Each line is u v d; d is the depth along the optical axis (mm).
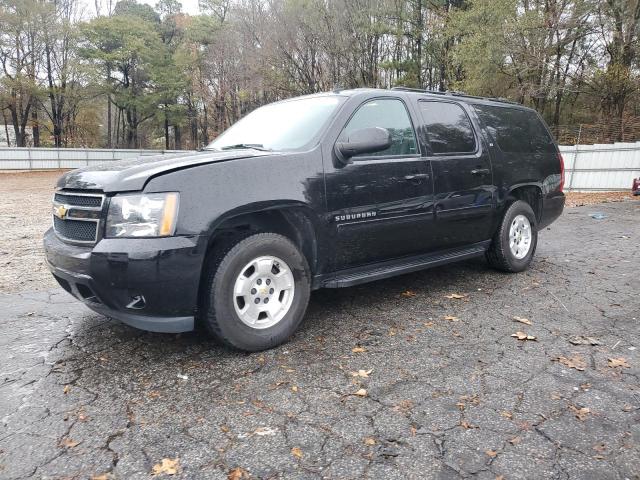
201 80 40000
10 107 39750
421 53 27969
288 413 2613
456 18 23203
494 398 2766
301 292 3523
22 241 7828
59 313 4219
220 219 3088
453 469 2166
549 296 4633
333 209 3637
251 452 2291
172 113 47094
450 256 4738
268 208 3295
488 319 4027
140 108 45562
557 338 3629
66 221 3252
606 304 4398
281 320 3441
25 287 5074
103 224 2984
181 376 3031
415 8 27672
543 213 5730
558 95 22875
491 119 5125
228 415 2598
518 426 2490
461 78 24328
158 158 3516
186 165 3088
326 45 27250
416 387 2891
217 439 2391
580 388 2879
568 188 16438
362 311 4227
